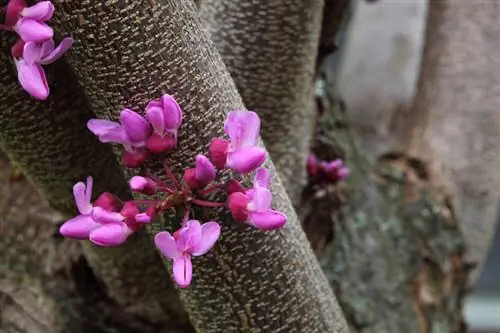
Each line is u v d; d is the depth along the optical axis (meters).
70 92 0.21
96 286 0.28
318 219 0.32
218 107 0.19
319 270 0.23
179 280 0.18
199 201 0.19
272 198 0.20
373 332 0.32
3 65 0.20
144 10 0.19
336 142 0.34
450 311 0.35
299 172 0.27
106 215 0.18
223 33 0.24
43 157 0.22
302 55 0.24
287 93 0.25
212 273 0.21
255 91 0.25
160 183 0.19
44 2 0.18
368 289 0.33
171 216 0.20
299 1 0.23
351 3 0.28
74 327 0.28
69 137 0.22
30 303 0.28
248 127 0.18
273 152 0.26
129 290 0.27
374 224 0.35
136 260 0.26
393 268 0.34
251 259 0.20
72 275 0.28
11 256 0.29
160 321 0.28
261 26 0.24
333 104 0.35
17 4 0.18
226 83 0.20
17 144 0.22
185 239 0.18
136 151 0.19
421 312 0.34
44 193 0.24
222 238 0.20
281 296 0.21
